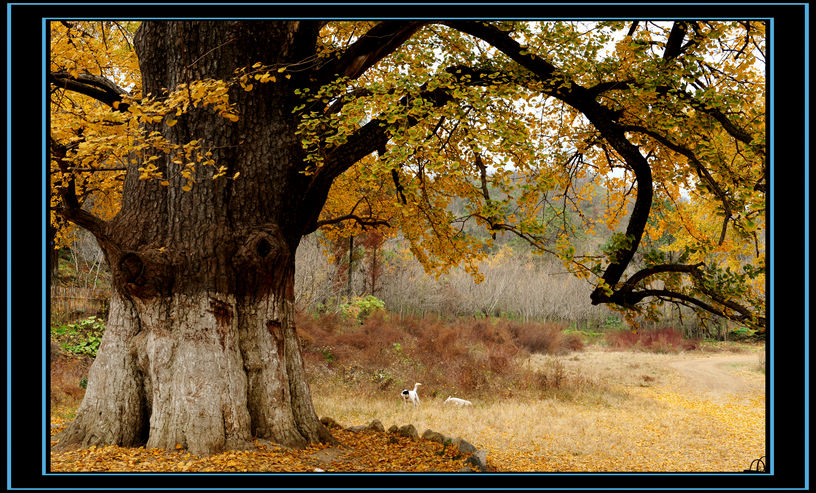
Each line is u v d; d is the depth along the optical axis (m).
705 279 7.18
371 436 7.76
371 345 22.36
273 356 6.55
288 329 6.87
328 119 6.25
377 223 9.57
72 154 5.56
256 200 6.69
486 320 34.50
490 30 7.36
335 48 7.79
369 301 29.30
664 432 12.81
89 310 17.78
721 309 7.16
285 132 7.00
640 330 37.44
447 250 8.38
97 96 7.60
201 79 6.69
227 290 6.37
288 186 6.91
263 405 6.40
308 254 26.53
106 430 6.09
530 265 45.56
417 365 21.25
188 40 6.75
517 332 33.06
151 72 6.90
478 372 20.14
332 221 9.19
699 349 33.91
